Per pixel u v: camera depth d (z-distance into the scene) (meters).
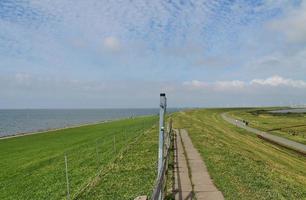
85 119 165.12
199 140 31.89
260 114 168.12
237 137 53.78
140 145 28.50
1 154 34.12
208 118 111.50
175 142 29.80
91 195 14.82
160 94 11.30
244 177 16.11
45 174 21.67
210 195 13.04
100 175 18.17
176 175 16.25
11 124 126.75
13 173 23.28
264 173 18.34
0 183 20.39
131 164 20.19
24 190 18.31
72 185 18.17
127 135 41.84
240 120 115.31
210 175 16.31
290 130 84.00
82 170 21.62
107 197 14.38
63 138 47.94
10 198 17.11
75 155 28.61
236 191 13.64
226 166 18.75
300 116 150.50
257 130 81.38
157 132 39.09
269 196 13.21
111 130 55.59
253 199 12.73
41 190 17.89
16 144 43.19
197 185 14.45
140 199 9.45
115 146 30.97
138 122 73.62
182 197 12.76
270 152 42.31
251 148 40.22
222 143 33.03
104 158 25.02
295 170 31.12
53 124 121.81
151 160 20.97
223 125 88.38
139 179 16.70
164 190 11.61
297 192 15.12
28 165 26.02
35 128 98.69
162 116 11.30
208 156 22.11
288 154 46.59
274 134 74.25
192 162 19.81
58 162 26.00
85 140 42.56
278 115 160.38
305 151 51.94
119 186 15.76
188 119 80.06
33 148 37.84
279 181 17.03
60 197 16.25
